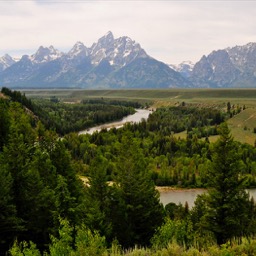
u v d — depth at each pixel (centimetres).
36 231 5428
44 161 7762
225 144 5888
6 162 5853
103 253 3195
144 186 6425
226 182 5716
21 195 5616
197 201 7975
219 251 2911
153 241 4331
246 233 5419
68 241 3719
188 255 2927
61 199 5916
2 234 5156
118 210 5956
